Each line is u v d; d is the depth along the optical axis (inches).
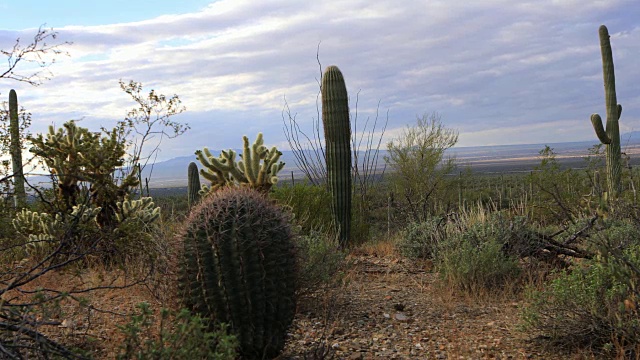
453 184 857.5
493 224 335.6
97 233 196.2
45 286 219.5
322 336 200.1
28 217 254.2
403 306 251.0
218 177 280.5
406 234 397.4
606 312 191.0
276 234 178.4
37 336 127.8
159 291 217.9
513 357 189.2
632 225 293.7
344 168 472.4
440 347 199.2
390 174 863.1
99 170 220.7
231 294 169.8
